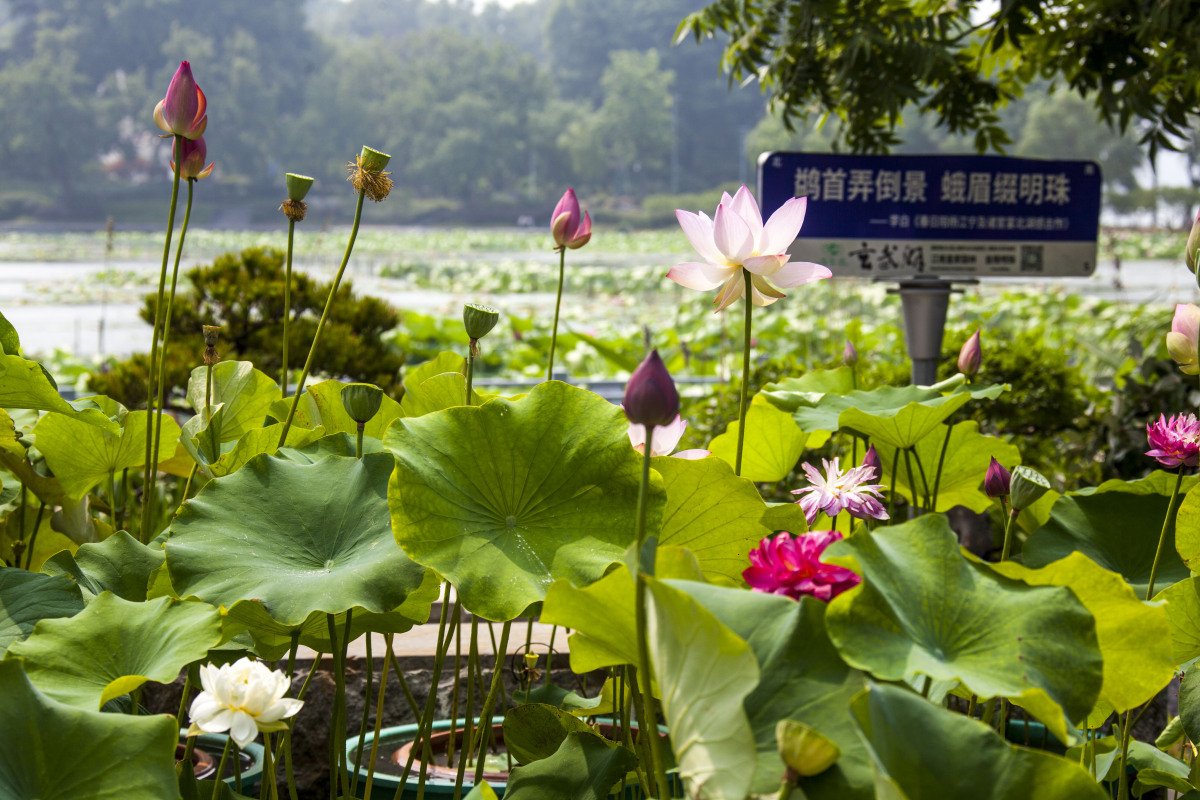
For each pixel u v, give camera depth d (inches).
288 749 49.3
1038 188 135.9
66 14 2640.3
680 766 29.4
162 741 33.7
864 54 142.6
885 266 133.8
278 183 2625.5
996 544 107.7
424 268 913.5
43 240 1702.8
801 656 30.6
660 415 32.2
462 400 61.1
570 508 45.0
